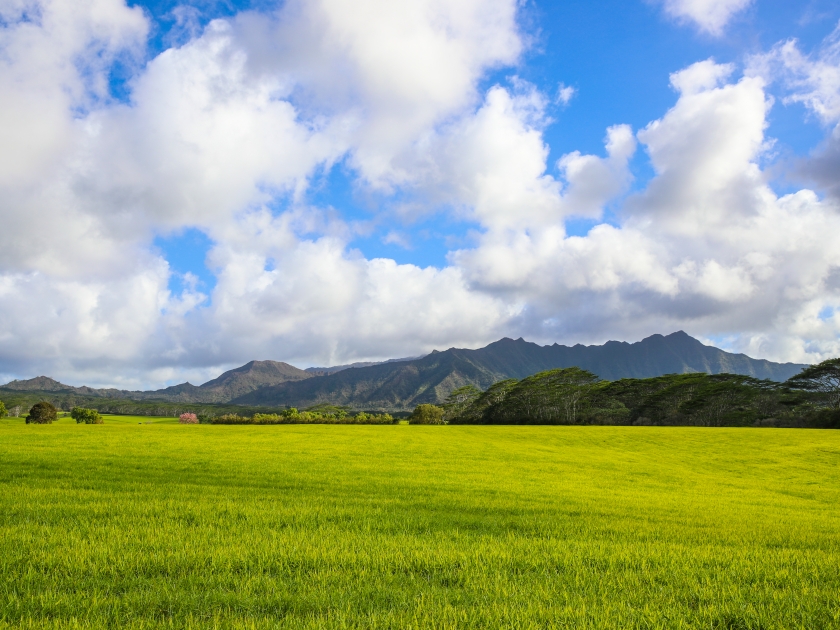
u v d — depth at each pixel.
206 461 26.41
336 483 19.66
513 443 57.03
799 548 10.55
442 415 141.12
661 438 67.88
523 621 5.76
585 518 13.39
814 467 40.22
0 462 22.50
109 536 9.03
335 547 8.73
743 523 13.87
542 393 135.62
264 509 12.49
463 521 12.09
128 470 21.33
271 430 65.94
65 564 7.27
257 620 5.53
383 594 6.47
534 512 14.23
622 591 7.03
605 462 37.53
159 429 63.38
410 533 10.52
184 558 7.73
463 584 7.20
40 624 5.24
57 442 35.59
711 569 8.27
